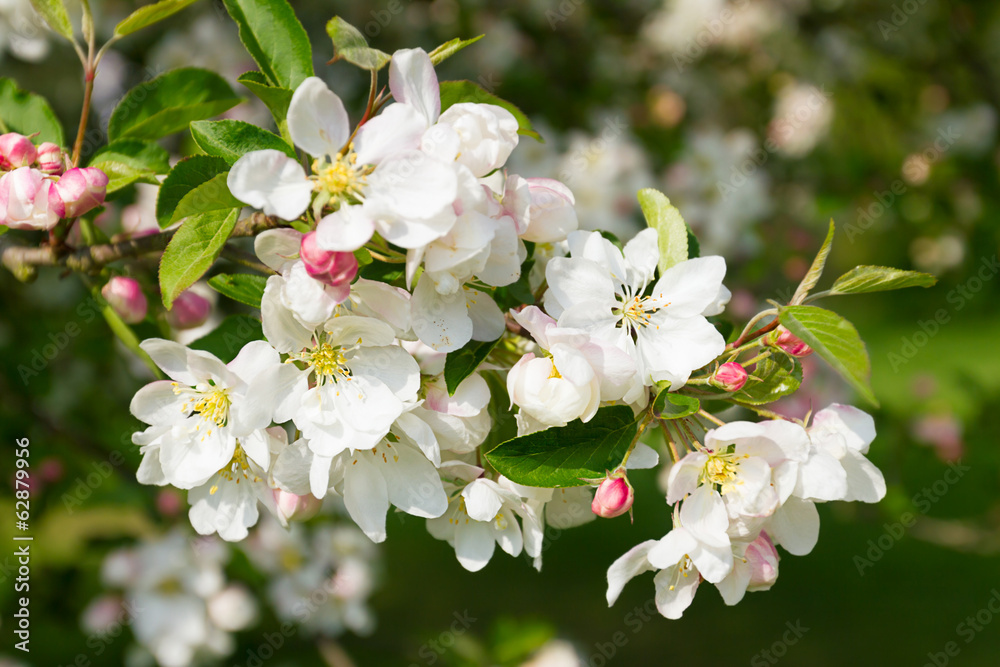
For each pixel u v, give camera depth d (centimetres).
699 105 170
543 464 62
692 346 63
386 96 62
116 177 68
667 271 63
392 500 63
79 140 67
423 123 60
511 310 62
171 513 93
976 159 148
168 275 61
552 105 140
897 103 162
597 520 206
